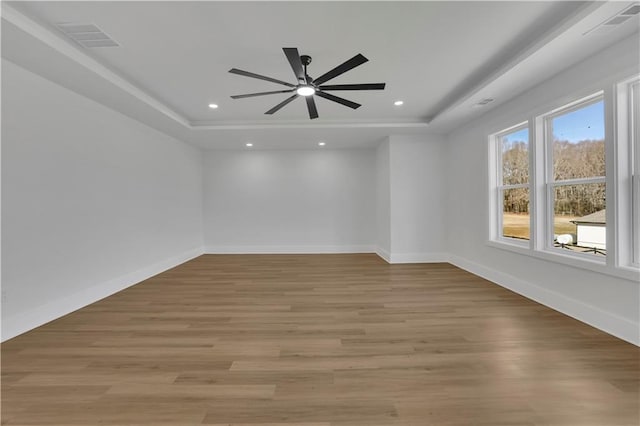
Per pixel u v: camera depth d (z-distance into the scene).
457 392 1.88
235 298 3.85
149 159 5.14
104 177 4.05
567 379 2.00
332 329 2.86
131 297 3.94
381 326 2.91
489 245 4.58
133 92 3.70
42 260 3.11
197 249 7.06
